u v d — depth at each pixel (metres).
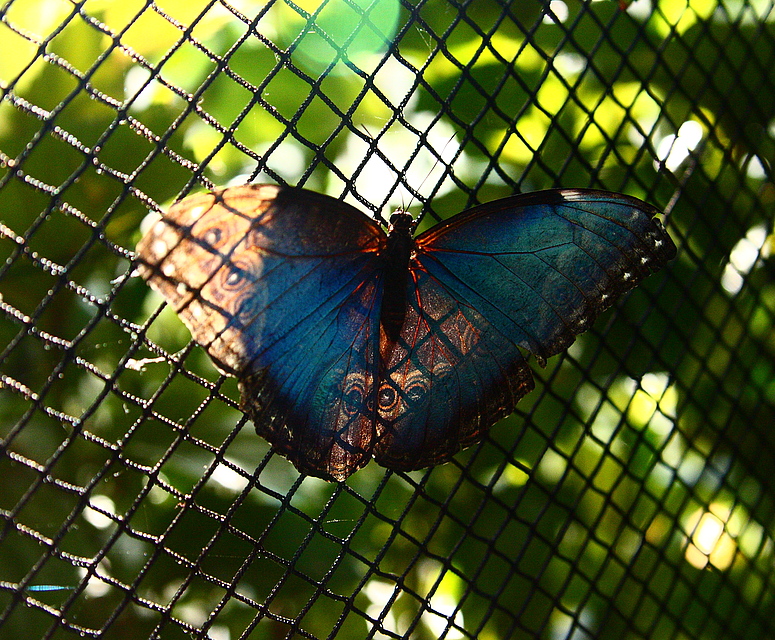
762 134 0.38
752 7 0.36
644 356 0.37
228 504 0.34
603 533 0.39
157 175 0.34
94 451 0.34
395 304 0.27
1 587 0.25
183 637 0.34
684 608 0.35
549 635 0.38
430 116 0.36
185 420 0.35
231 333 0.25
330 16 0.34
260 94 0.27
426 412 0.27
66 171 0.33
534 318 0.27
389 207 0.35
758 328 0.39
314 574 0.35
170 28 0.33
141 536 0.26
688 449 0.35
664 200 0.37
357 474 0.36
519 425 0.37
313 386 0.26
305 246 0.26
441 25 0.35
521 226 0.27
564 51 0.36
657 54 0.33
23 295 0.34
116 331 0.34
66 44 0.33
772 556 0.39
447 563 0.29
